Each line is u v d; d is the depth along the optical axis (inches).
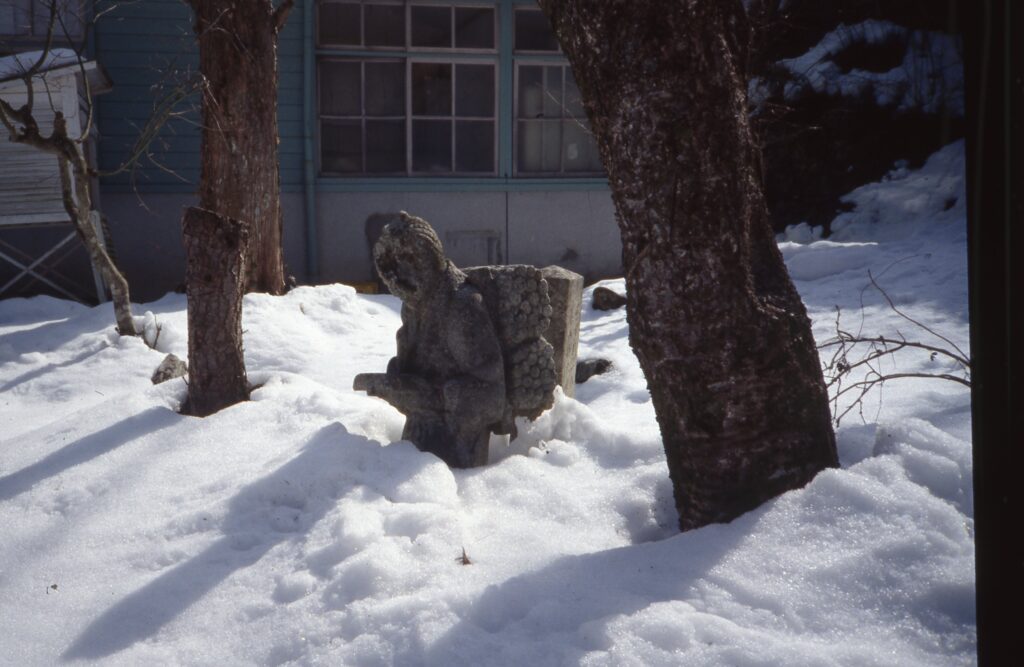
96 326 355.9
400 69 534.0
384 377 174.7
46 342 340.5
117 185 501.4
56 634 117.4
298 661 105.3
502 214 548.1
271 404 203.2
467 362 174.1
